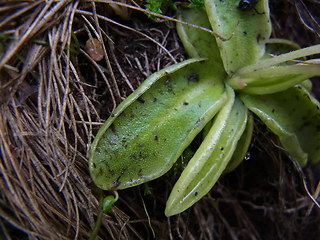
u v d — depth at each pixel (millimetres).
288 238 96
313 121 79
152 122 68
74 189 68
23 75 66
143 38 77
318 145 82
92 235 66
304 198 95
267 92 73
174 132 69
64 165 68
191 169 66
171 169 76
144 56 76
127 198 76
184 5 77
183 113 70
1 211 65
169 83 71
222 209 97
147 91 69
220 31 71
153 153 68
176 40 78
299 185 96
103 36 74
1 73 65
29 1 66
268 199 97
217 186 91
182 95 71
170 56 76
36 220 66
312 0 83
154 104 69
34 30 66
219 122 70
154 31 78
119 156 67
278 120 76
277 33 89
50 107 69
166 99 70
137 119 68
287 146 77
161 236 79
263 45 76
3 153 65
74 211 69
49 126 67
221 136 70
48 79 68
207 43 75
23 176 66
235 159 77
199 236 88
